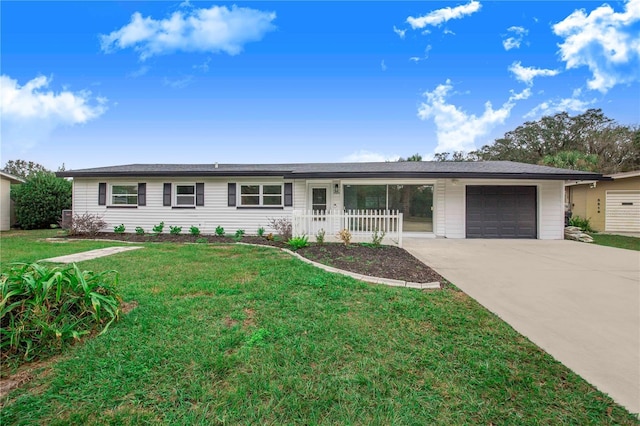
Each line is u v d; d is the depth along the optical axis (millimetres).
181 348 2738
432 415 1985
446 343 2977
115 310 3256
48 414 1940
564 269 6453
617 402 2156
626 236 13367
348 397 2139
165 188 13008
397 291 4590
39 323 2637
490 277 5750
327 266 6258
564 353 2855
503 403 2123
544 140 31453
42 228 16031
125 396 2113
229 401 2072
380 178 11227
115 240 11211
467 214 12070
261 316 3533
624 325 3533
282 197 12664
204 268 6074
